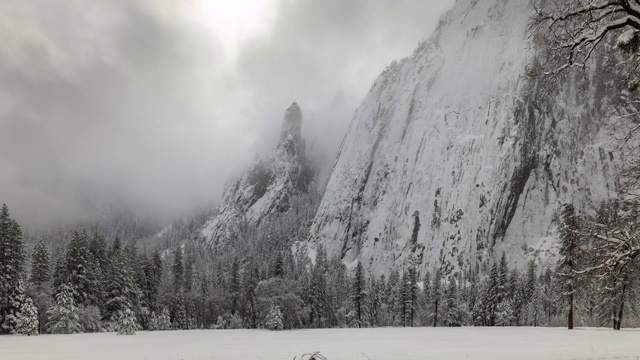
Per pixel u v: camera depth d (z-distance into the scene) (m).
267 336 52.81
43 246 69.50
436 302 97.12
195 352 30.12
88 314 64.06
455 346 32.50
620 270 7.78
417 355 24.50
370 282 126.56
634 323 63.59
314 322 89.19
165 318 78.62
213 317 98.31
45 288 67.00
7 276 57.28
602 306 54.28
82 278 66.44
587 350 27.06
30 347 37.66
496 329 64.69
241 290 98.25
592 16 7.17
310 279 94.44
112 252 87.31
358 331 64.38
